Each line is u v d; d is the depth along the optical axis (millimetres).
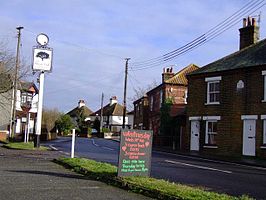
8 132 41438
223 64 30594
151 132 12031
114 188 10602
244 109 27766
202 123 30938
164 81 46219
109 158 20797
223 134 29094
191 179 13539
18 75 41531
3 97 47125
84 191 9977
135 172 11688
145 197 9477
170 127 39031
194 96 31938
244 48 31734
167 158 22984
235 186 12289
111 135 73688
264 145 26188
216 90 30250
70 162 15625
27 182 11164
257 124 26812
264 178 14797
